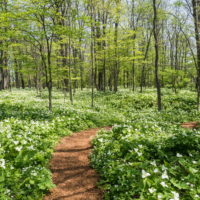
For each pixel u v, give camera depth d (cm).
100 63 2781
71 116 1321
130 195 487
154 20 1700
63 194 554
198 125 1328
